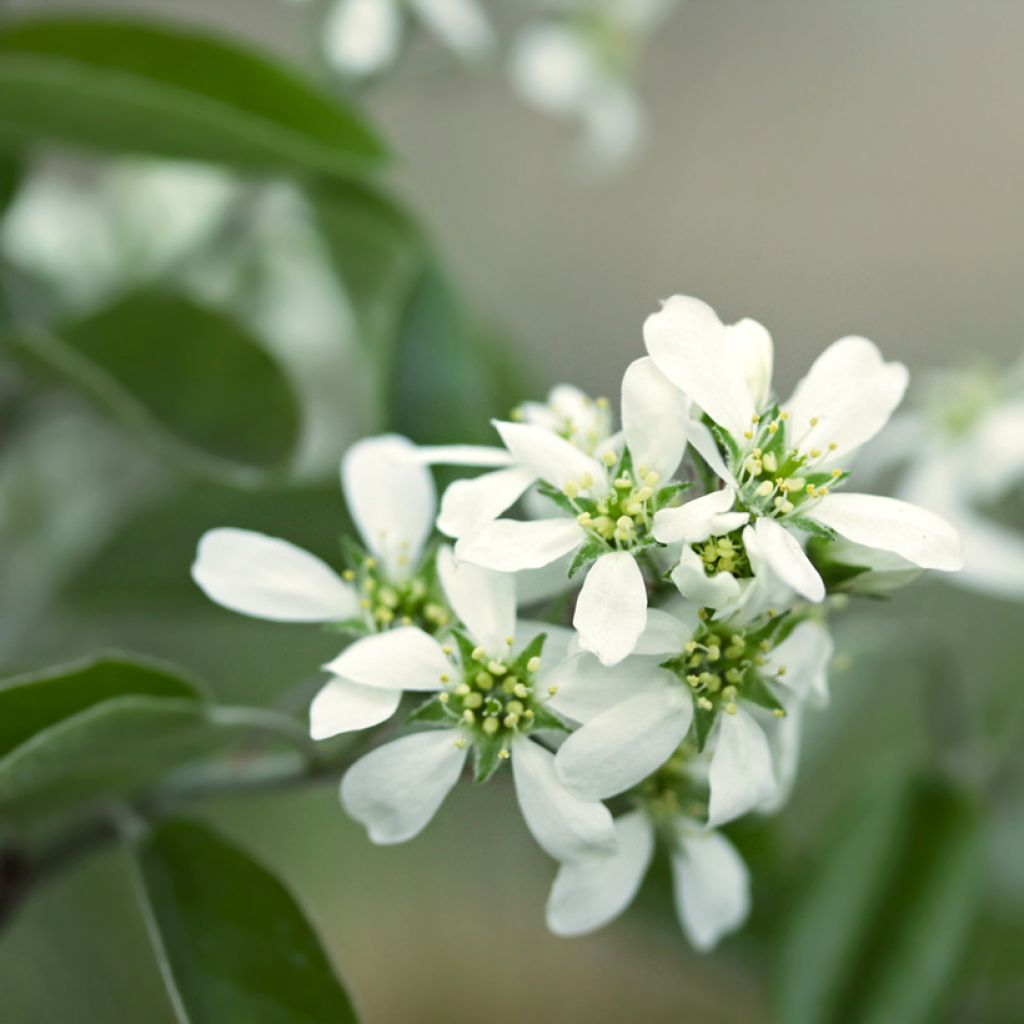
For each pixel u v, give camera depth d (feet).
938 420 1.44
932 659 1.34
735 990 1.37
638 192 2.17
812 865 1.27
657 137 2.21
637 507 1.02
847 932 1.23
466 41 1.37
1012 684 1.37
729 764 1.02
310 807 1.42
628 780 1.01
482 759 1.03
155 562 1.27
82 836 1.15
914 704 1.39
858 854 1.25
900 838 1.25
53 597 1.29
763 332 1.04
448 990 1.52
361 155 1.24
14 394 1.33
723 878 1.09
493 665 1.03
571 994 1.52
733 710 1.03
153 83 1.25
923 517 1.02
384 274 1.35
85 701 1.09
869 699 1.39
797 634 1.04
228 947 1.10
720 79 2.24
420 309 1.24
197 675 1.38
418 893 1.49
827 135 2.26
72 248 1.42
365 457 1.11
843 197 2.25
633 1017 1.52
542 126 2.04
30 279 1.40
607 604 1.00
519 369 1.31
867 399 1.04
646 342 1.02
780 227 2.24
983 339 2.16
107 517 1.38
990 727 1.36
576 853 1.02
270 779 1.12
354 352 1.39
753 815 1.26
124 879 1.37
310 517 1.26
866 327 2.21
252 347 1.24
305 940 1.10
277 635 1.33
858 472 1.46
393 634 1.03
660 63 2.22
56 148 1.28
